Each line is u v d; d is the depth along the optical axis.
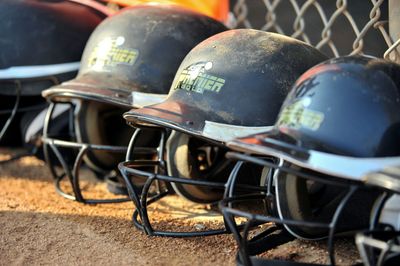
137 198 6.12
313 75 5.21
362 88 4.97
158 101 6.86
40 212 7.05
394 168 4.46
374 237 4.62
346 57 5.31
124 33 7.23
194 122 5.89
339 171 4.60
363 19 7.88
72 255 5.87
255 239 5.67
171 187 6.89
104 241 6.14
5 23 8.43
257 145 4.91
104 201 7.20
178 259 5.66
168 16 7.29
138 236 6.23
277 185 5.25
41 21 8.47
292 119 5.07
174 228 6.46
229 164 6.91
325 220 5.63
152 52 7.07
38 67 8.37
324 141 4.87
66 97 7.37
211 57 6.19
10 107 9.10
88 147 7.03
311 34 8.95
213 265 5.51
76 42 8.54
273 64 6.03
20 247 6.10
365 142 4.82
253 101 5.93
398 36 6.51
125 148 6.96
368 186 4.60
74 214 6.97
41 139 7.96
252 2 10.10
